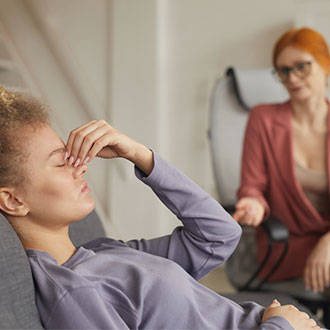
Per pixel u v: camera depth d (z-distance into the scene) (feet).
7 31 11.29
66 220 3.39
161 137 11.39
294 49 6.94
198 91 11.42
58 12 11.47
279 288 6.70
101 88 11.32
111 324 2.91
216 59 11.30
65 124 11.10
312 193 7.14
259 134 7.41
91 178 11.36
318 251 6.30
